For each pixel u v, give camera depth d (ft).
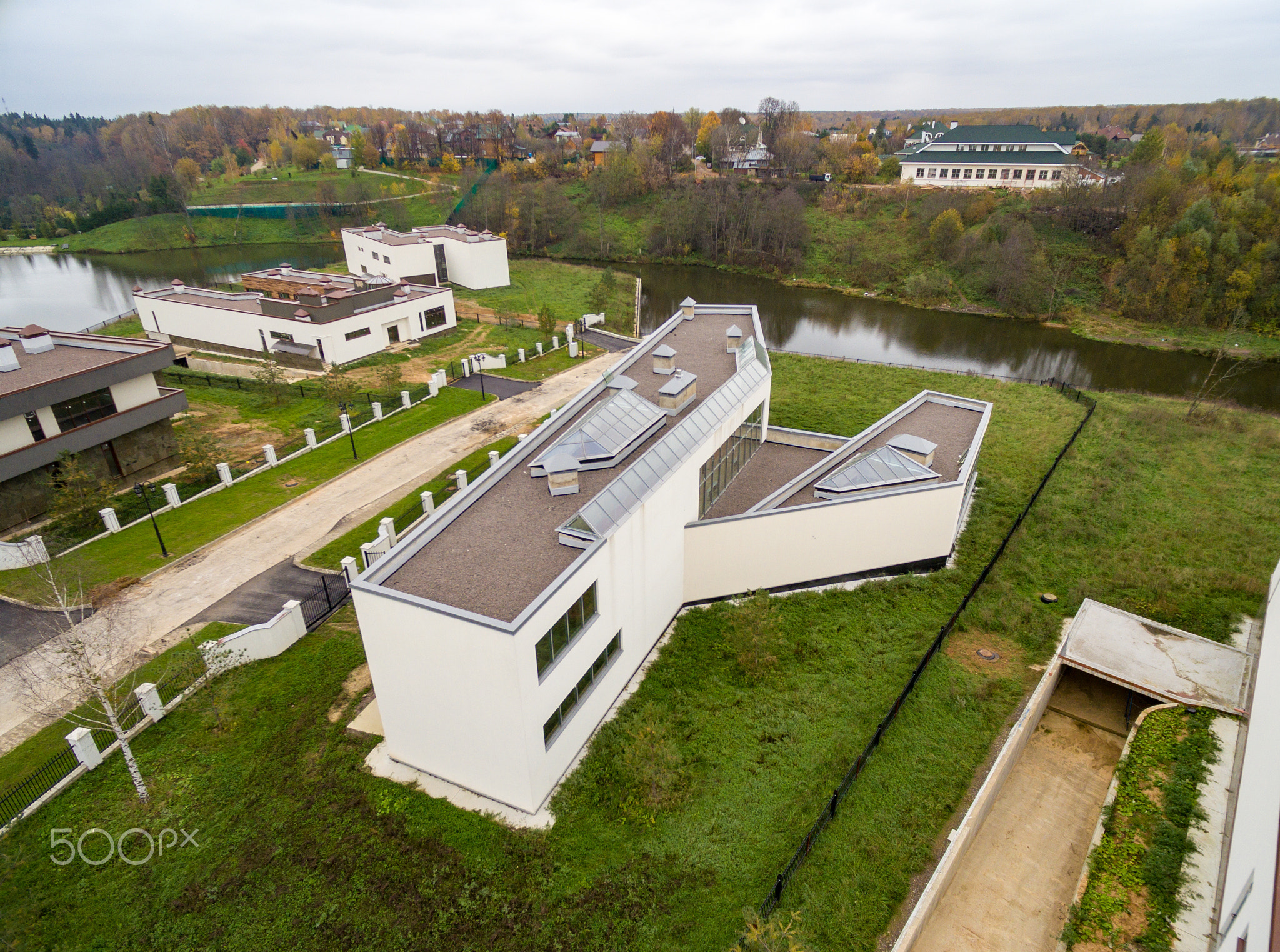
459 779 65.62
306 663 81.15
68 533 106.01
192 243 413.39
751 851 59.36
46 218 468.34
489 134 551.18
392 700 64.44
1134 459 135.44
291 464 130.82
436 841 60.54
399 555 66.44
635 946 52.44
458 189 449.89
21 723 72.90
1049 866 60.49
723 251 367.45
